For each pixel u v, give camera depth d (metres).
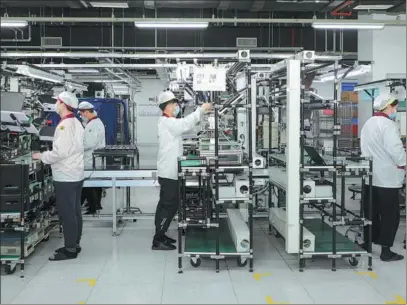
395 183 4.33
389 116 4.44
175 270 4.16
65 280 3.90
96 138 6.29
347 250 4.16
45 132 5.18
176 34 10.41
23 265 4.04
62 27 10.27
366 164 4.18
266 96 5.88
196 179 5.28
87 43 10.34
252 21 7.77
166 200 4.70
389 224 4.36
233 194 4.07
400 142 4.27
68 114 4.42
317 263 4.34
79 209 4.66
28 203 4.13
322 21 7.57
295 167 4.09
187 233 4.79
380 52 10.10
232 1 8.05
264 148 5.92
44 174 5.18
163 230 4.80
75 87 8.28
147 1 8.03
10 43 10.42
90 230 5.71
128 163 6.01
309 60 4.02
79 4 8.20
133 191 8.85
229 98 4.91
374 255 4.59
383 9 8.94
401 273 4.06
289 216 4.11
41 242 5.12
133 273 4.08
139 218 5.88
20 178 3.98
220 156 4.18
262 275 4.02
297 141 4.07
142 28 10.38
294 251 4.13
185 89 5.98
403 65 10.13
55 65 10.21
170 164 4.64
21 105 4.39
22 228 4.00
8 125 4.46
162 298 3.51
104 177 5.39
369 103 9.95
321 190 4.13
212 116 5.04
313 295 3.56
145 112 18.98
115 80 12.90
